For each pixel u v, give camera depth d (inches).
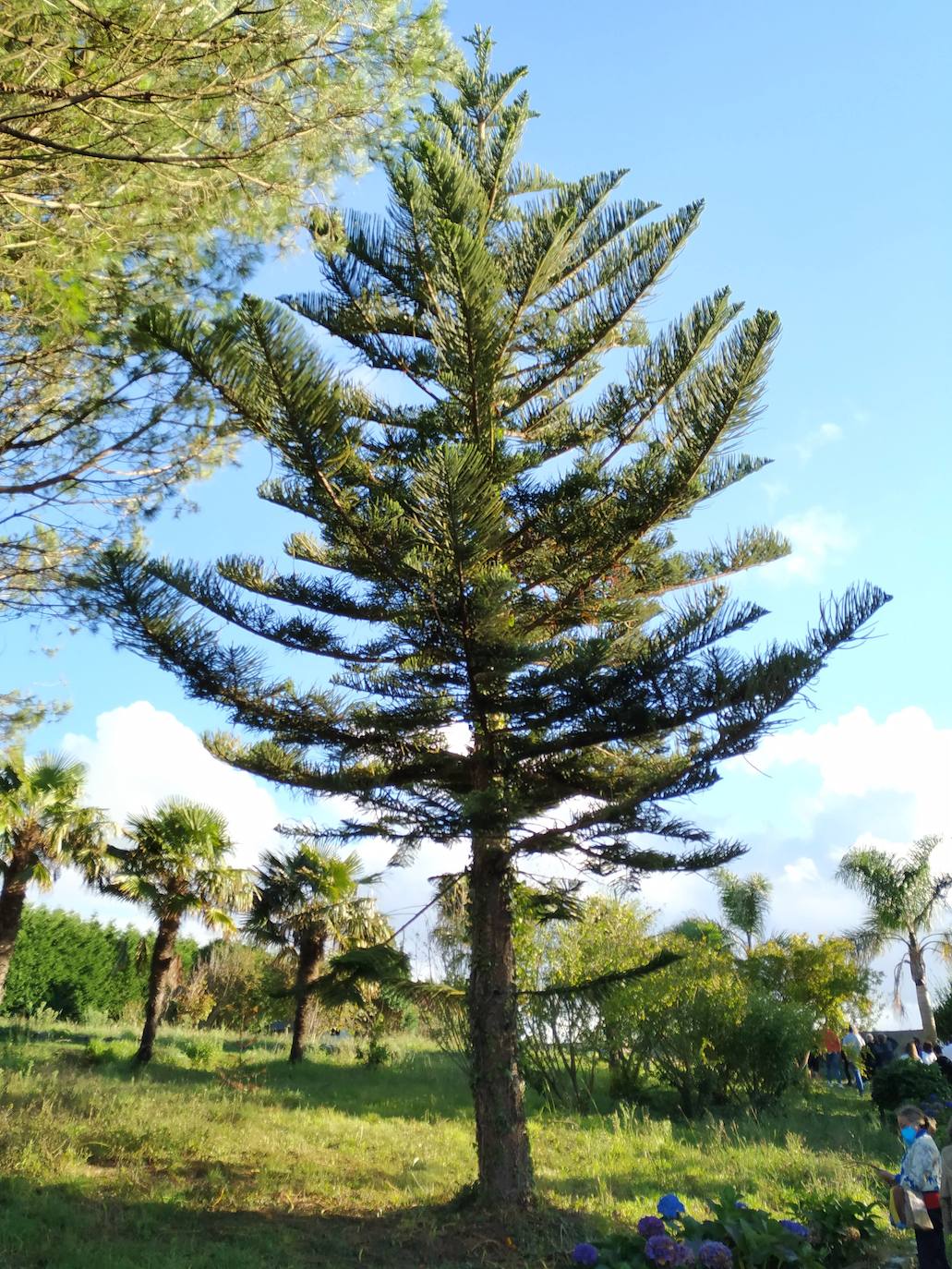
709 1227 228.5
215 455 306.7
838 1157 376.8
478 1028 281.3
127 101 211.2
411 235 309.7
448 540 259.0
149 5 203.0
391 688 301.0
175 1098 409.7
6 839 579.2
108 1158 293.6
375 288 338.0
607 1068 647.1
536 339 355.6
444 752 309.7
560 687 286.4
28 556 299.4
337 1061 729.0
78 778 609.3
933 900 903.1
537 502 320.2
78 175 223.0
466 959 319.3
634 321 370.9
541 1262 230.1
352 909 676.1
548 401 372.2
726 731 252.7
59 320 205.6
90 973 991.6
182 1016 1024.2
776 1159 370.9
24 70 202.7
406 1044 820.0
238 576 317.1
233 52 223.8
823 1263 239.9
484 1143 270.1
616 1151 386.9
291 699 301.9
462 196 285.7
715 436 299.4
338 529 295.0
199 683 285.1
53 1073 440.5
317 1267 215.6
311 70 236.8
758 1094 534.9
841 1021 743.1
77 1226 220.1
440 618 285.9
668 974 542.6
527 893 337.7
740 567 373.1
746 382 289.6
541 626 339.0
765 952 776.9
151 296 261.6
